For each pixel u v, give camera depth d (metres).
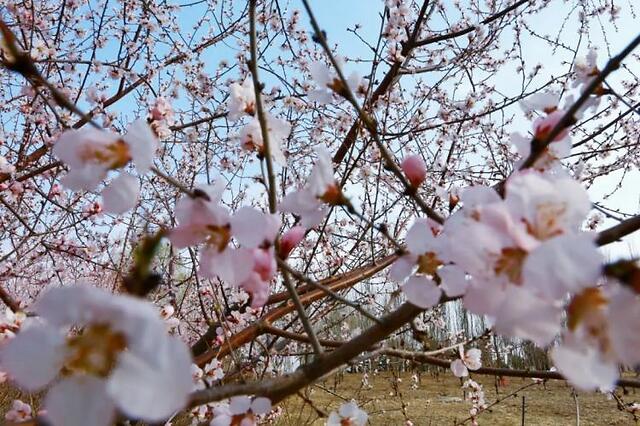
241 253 1.01
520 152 1.21
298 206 1.19
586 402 8.90
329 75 1.35
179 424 2.95
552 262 0.68
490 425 7.36
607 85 1.34
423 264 1.09
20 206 4.37
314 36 1.30
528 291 0.74
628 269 0.70
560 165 1.19
